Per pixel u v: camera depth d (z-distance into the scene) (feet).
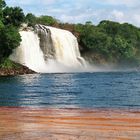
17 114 72.23
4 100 107.65
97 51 419.13
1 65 280.31
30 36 323.16
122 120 63.46
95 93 125.70
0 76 248.93
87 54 411.75
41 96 118.83
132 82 174.91
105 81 183.32
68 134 52.70
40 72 299.99
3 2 330.54
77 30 428.56
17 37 294.25
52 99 109.40
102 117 67.00
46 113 73.51
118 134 52.26
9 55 300.61
